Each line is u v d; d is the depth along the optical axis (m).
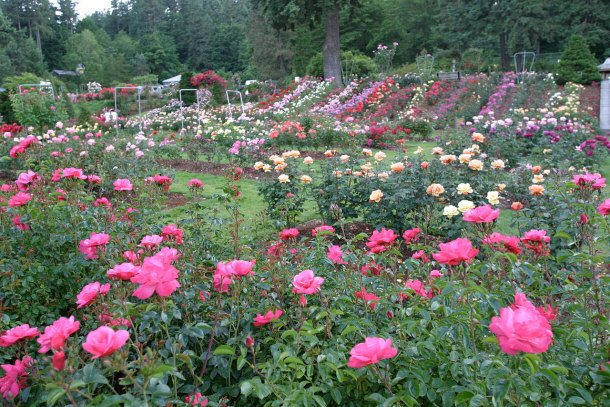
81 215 3.03
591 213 2.40
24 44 64.50
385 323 2.10
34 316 2.57
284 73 47.09
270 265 2.19
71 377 1.30
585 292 1.98
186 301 2.13
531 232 2.22
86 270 2.92
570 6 36.94
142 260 2.18
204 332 2.01
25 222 2.89
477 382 1.54
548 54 36.88
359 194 5.21
